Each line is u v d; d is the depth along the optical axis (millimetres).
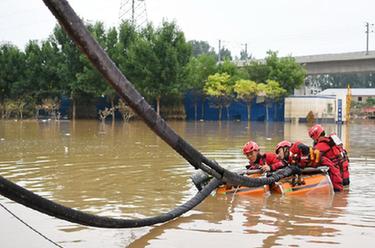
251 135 27672
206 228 6992
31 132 28141
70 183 10688
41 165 13531
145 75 47656
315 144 10953
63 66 50219
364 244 6230
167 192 9828
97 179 11305
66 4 3621
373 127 40531
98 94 48281
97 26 50500
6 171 12297
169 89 47531
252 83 52688
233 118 56062
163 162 14539
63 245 6102
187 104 57062
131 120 47156
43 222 7141
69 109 52938
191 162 5395
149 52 47125
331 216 7820
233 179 6684
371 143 22859
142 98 4312
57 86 52969
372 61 60594
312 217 7750
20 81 52281
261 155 10406
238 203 8844
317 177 10062
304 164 10320
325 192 9945
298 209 8375
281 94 53719
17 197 3992
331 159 10555
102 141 21969
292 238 6484
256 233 6734
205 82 55281
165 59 47188
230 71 56781
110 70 3953
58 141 21828
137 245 6133
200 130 32875
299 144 10391
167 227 7043
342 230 6914
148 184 10742
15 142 21109
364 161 15406
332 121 51031
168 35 47625
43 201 4215
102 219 4980
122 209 8227
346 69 63062
